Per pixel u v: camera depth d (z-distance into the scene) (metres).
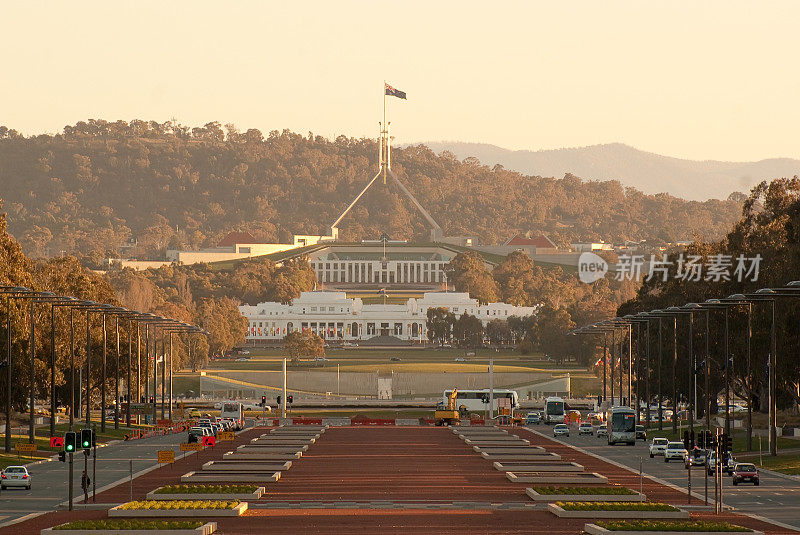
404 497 187.25
